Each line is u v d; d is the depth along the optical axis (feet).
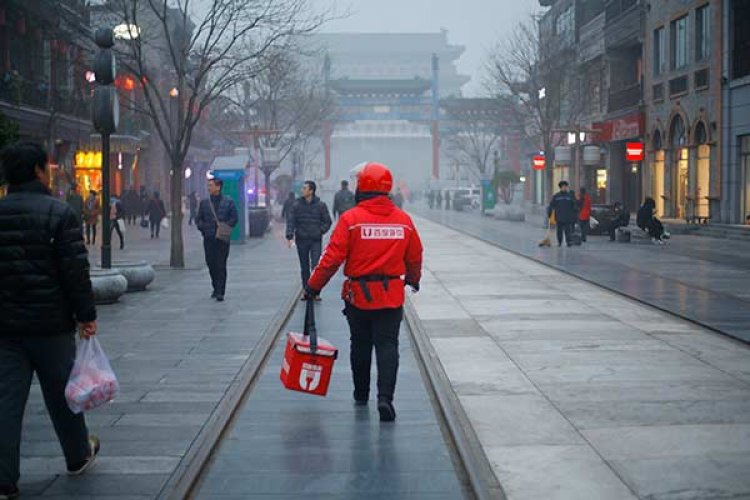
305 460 20.67
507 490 18.33
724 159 116.98
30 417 24.13
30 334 17.75
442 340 36.01
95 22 127.44
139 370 30.19
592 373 29.37
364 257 23.75
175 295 51.72
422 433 22.82
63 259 17.90
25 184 18.20
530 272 65.51
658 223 98.89
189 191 230.68
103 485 18.56
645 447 21.09
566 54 167.32
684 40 132.57
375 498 18.17
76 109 129.29
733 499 17.63
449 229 138.31
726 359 31.65
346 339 37.24
